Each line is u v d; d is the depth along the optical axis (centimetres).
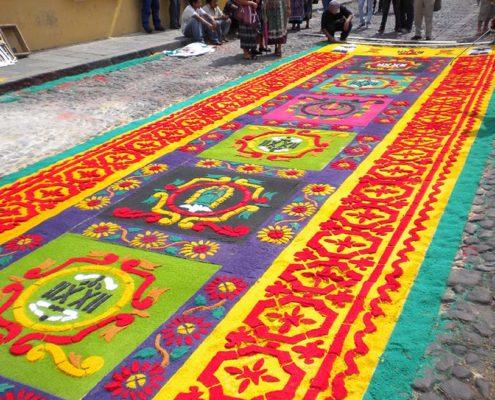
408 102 730
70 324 304
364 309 304
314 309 308
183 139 616
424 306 304
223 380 259
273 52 1162
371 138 591
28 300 327
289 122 667
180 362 272
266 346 280
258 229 402
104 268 358
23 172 532
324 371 261
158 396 251
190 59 1109
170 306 316
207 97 805
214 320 302
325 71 956
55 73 926
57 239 401
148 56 1132
